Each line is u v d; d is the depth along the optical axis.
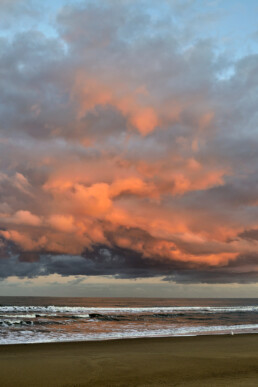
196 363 15.50
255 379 12.23
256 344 23.70
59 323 41.81
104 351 19.27
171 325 41.62
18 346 20.66
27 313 61.16
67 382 11.74
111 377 12.52
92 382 11.75
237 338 27.11
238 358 17.09
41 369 13.81
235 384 11.16
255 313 78.00
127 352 18.91
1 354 17.53
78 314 59.72
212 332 33.00
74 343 22.73
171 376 12.75
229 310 90.75
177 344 22.89
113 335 29.16
